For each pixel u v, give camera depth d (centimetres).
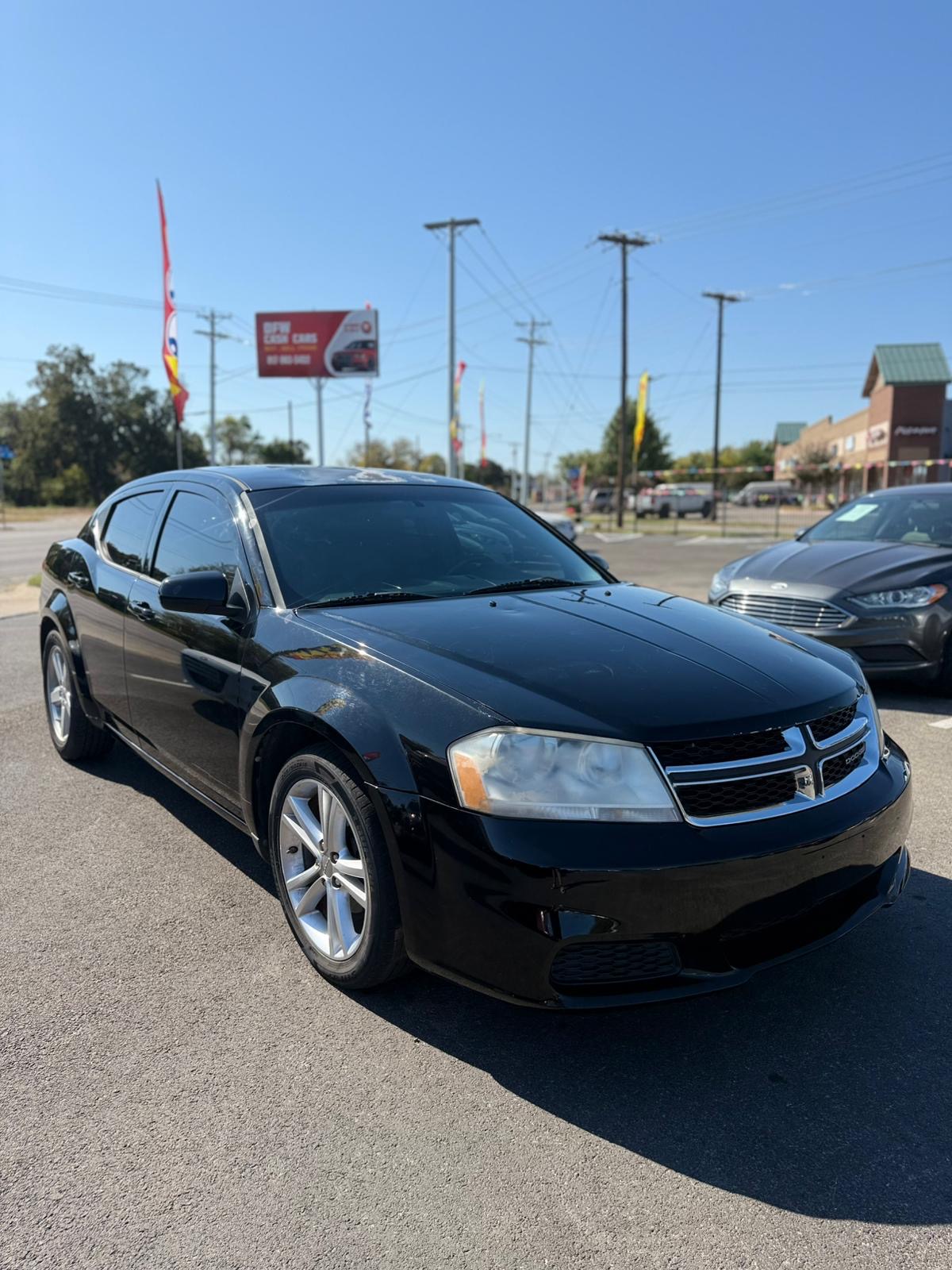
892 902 263
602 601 326
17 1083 232
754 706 240
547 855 215
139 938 306
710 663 262
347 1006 267
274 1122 218
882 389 4934
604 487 7212
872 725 277
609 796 220
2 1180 199
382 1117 220
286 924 316
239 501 356
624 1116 221
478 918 223
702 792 225
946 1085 232
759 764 232
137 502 440
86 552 469
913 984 279
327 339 3975
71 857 370
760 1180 199
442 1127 217
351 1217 189
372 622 288
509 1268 177
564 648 266
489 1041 251
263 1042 249
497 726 228
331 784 261
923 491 741
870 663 618
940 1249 181
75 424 7256
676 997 219
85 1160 205
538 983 218
